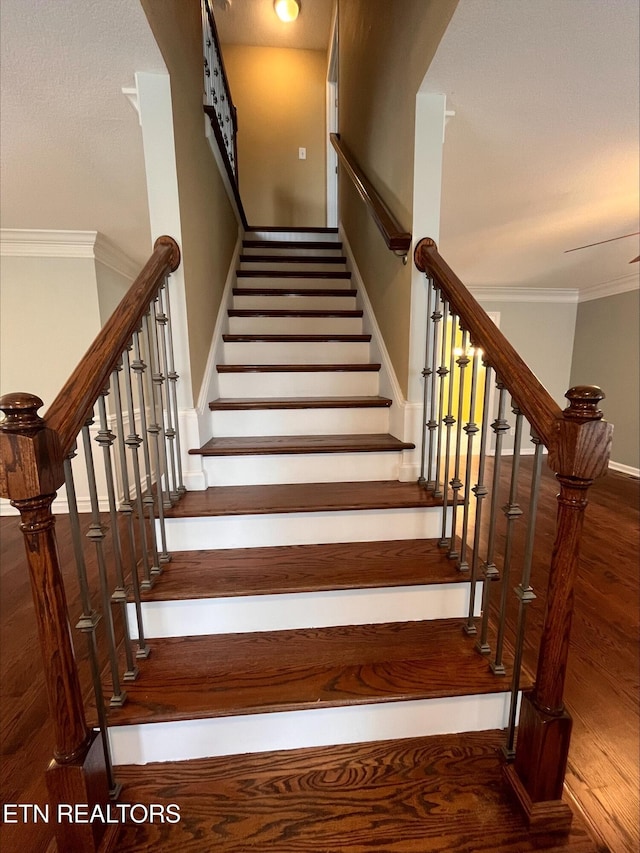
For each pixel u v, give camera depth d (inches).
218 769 43.3
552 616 37.1
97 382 37.2
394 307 80.0
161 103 58.5
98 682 38.2
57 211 97.5
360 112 106.2
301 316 106.7
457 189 94.7
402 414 74.6
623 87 61.8
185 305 65.2
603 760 46.6
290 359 99.0
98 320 118.6
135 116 63.9
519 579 82.8
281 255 141.7
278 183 196.2
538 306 196.1
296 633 53.4
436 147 65.5
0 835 39.8
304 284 126.3
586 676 59.3
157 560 56.3
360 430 83.0
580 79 60.1
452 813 39.7
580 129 72.5
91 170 78.7
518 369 40.8
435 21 55.7
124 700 43.4
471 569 54.2
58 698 33.2
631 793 42.9
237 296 114.7
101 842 36.4
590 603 77.6
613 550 100.3
